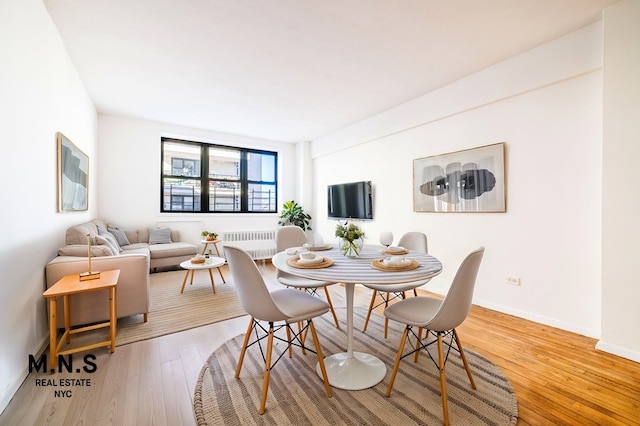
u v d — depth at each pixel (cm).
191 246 455
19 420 135
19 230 167
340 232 201
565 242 241
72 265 215
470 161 306
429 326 142
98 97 366
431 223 353
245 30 224
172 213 503
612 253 201
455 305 138
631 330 194
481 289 299
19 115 167
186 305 299
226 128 506
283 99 368
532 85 253
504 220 280
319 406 147
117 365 184
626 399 152
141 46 247
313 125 486
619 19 196
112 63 276
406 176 386
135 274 242
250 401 150
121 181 452
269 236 568
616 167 199
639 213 191
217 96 359
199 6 196
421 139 364
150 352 202
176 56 263
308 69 288
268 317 148
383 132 415
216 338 225
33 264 187
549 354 200
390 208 413
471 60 272
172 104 389
